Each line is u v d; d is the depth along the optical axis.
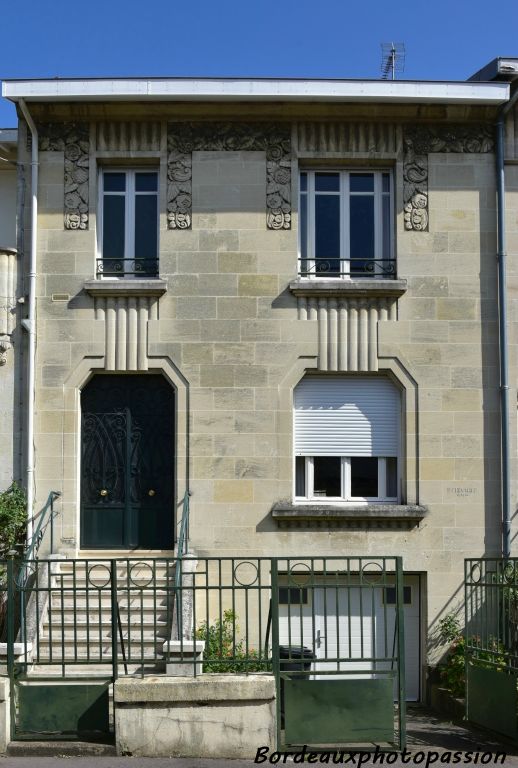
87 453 13.91
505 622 11.01
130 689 9.44
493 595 12.78
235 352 13.76
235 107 13.84
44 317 13.77
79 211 13.93
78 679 9.73
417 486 13.68
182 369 13.72
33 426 13.59
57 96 13.51
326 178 14.38
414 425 13.77
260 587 9.80
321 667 13.32
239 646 11.67
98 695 9.70
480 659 11.23
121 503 13.83
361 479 13.95
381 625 13.51
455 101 13.75
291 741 9.62
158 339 13.75
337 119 14.03
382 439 13.96
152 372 13.85
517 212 14.15
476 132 14.19
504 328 13.81
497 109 14.02
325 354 13.77
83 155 13.99
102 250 14.15
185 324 13.79
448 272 13.98
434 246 14.01
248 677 9.62
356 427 13.96
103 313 13.80
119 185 14.30
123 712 9.45
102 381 14.02
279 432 13.66
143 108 13.82
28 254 13.91
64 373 13.70
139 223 14.23
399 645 9.79
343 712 9.71
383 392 14.05
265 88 13.55
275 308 13.83
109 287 13.65
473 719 11.27
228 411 13.69
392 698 9.77
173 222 13.92
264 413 13.69
